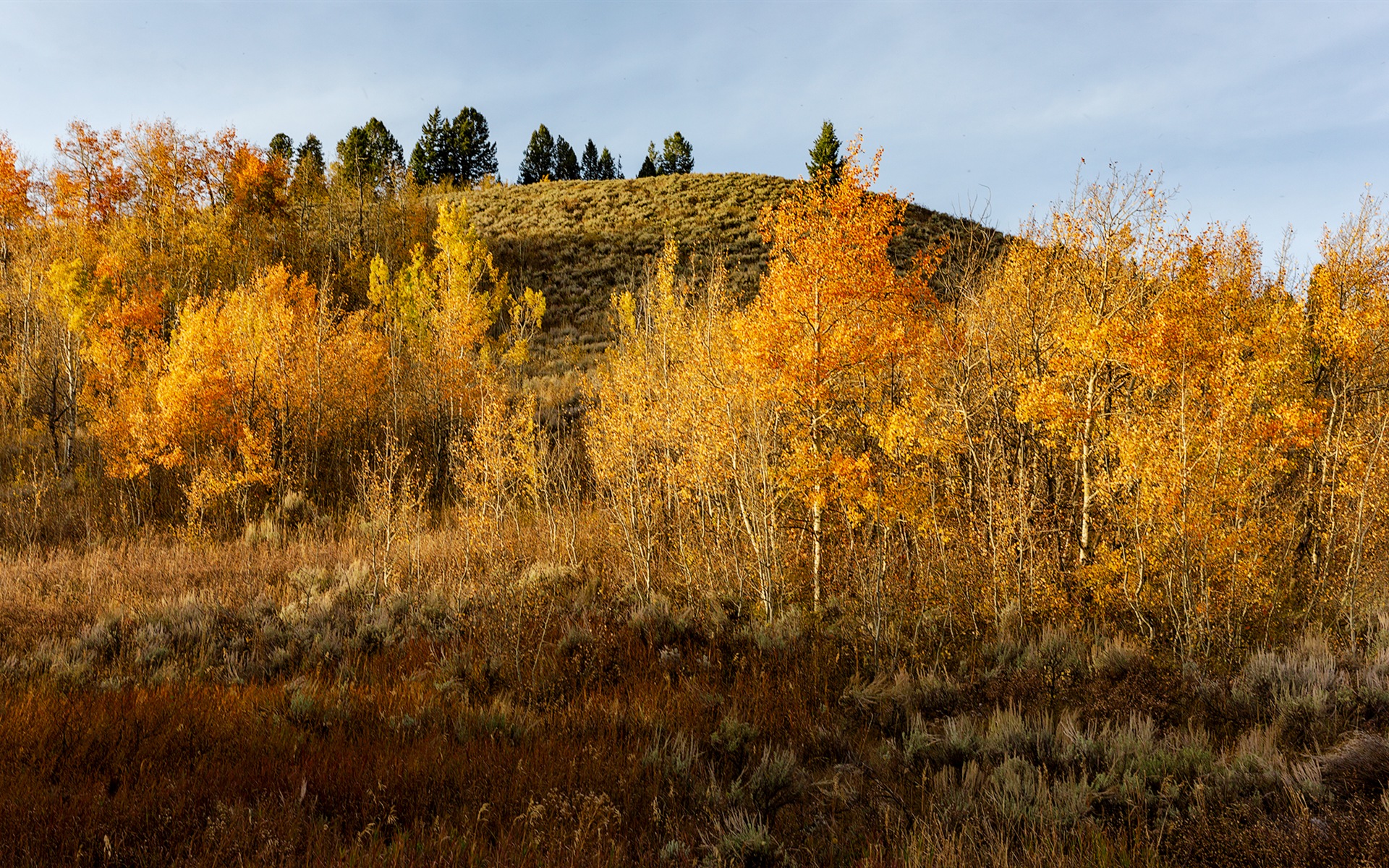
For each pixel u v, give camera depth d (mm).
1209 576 11953
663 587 14766
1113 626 12023
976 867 4383
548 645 10383
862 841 5082
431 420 26922
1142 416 13492
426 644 10828
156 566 16250
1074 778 5922
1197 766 5855
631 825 5199
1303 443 13172
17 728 6000
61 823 4398
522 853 4473
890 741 7137
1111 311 13531
